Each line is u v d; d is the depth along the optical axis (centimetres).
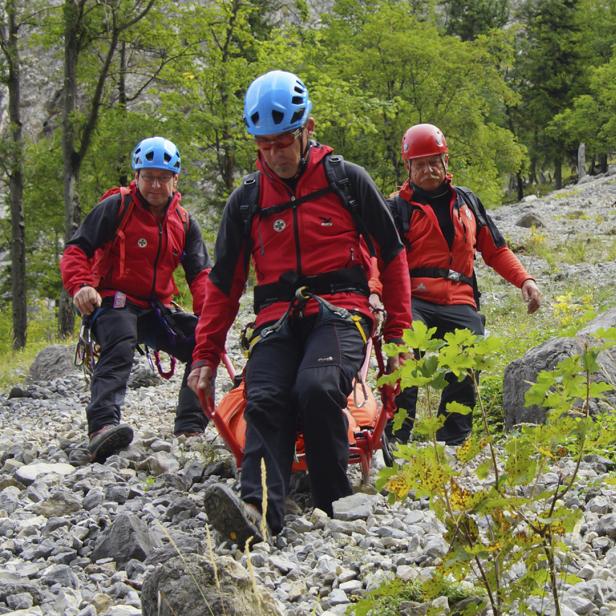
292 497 521
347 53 3938
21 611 377
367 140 3869
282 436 459
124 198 676
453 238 655
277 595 365
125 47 2698
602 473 496
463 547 265
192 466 603
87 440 733
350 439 506
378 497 482
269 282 485
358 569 388
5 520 523
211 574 302
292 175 478
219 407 525
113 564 437
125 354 674
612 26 7006
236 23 2664
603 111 6041
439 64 3906
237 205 488
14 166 2808
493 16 7156
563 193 3853
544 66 7038
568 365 266
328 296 478
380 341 491
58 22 2450
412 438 647
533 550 267
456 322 652
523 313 1266
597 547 391
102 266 684
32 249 3484
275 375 467
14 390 1155
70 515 535
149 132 2533
